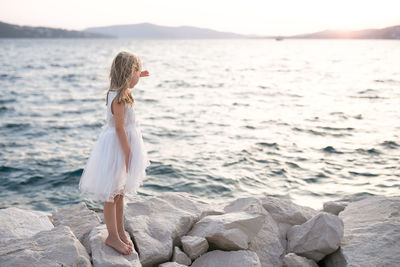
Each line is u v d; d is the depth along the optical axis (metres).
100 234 3.17
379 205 4.14
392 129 12.57
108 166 2.80
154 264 3.22
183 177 8.03
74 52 86.50
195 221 3.88
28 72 34.62
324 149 10.22
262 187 7.53
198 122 13.93
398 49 124.19
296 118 14.71
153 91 23.66
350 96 21.16
